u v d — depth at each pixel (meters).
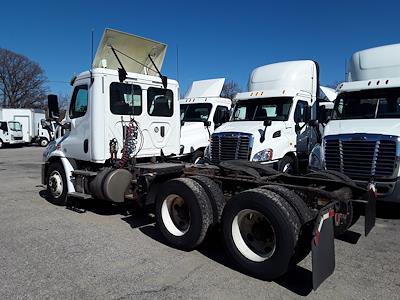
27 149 30.14
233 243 4.68
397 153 6.79
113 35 7.50
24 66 75.88
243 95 11.34
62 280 4.32
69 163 7.68
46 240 5.68
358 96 8.62
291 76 11.01
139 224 6.59
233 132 9.98
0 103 75.25
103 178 6.71
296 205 4.34
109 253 5.18
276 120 10.52
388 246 5.54
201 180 5.39
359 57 9.12
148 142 7.81
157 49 8.30
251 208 4.49
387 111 8.16
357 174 7.15
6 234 5.97
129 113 7.46
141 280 4.35
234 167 5.83
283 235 4.20
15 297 3.91
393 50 8.66
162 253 5.21
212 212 5.15
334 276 4.49
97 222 6.70
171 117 8.29
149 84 7.81
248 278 4.46
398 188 6.80
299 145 10.71
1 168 15.33
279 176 5.96
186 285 4.25
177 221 5.50
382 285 4.25
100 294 4.00
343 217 5.23
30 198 8.75
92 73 7.03
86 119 7.23
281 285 4.29
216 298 3.95
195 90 14.73
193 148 12.47
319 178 5.75
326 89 14.19
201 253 5.23
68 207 7.78
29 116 34.06
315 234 4.00
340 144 7.36
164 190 5.52
